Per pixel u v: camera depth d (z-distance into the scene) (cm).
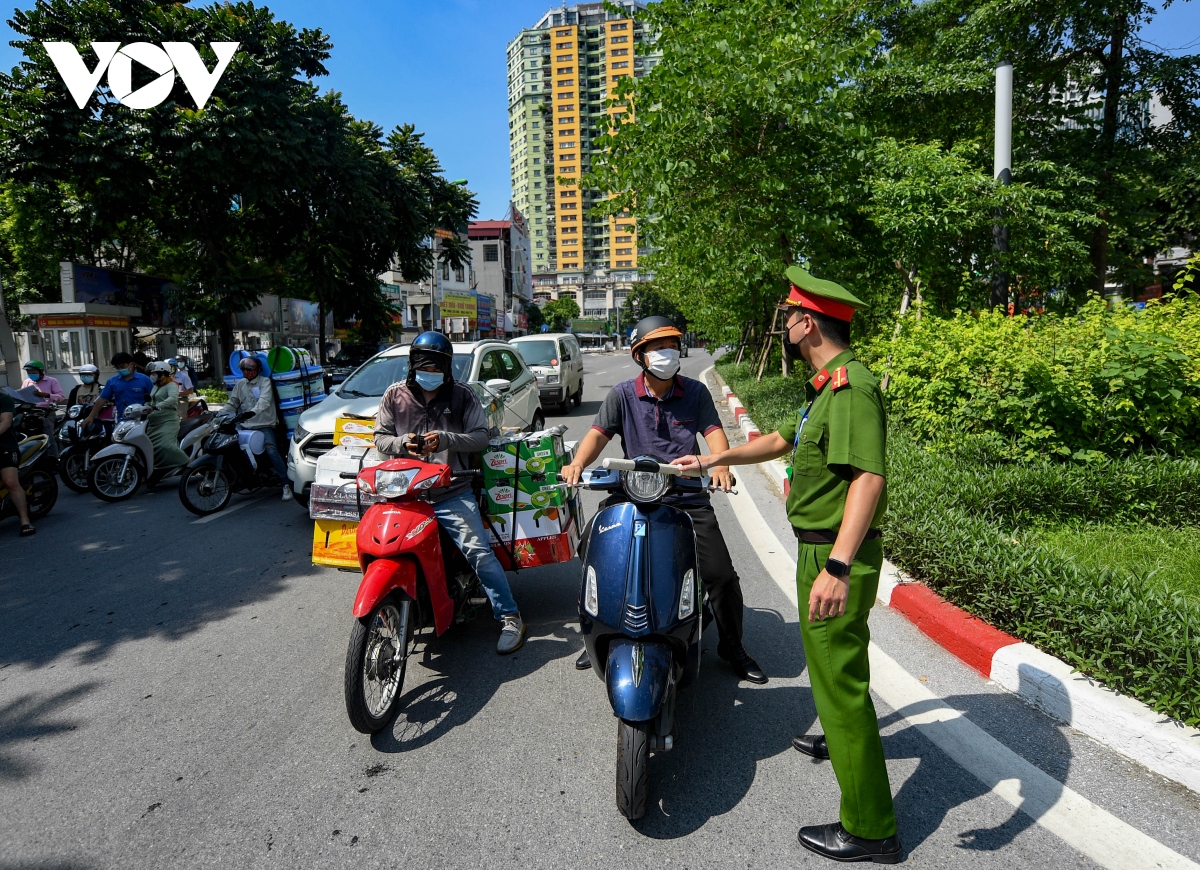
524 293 10256
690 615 273
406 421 387
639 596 265
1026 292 1143
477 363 851
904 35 1454
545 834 253
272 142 1852
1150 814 249
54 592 532
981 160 1254
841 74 987
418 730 326
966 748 291
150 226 2469
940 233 920
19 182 1823
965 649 362
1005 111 838
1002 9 1273
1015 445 616
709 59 930
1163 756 268
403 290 5084
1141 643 294
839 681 229
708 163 986
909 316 863
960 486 521
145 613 485
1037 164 1154
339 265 2302
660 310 8862
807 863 235
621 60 15312
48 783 295
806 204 1016
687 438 331
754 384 1527
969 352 644
